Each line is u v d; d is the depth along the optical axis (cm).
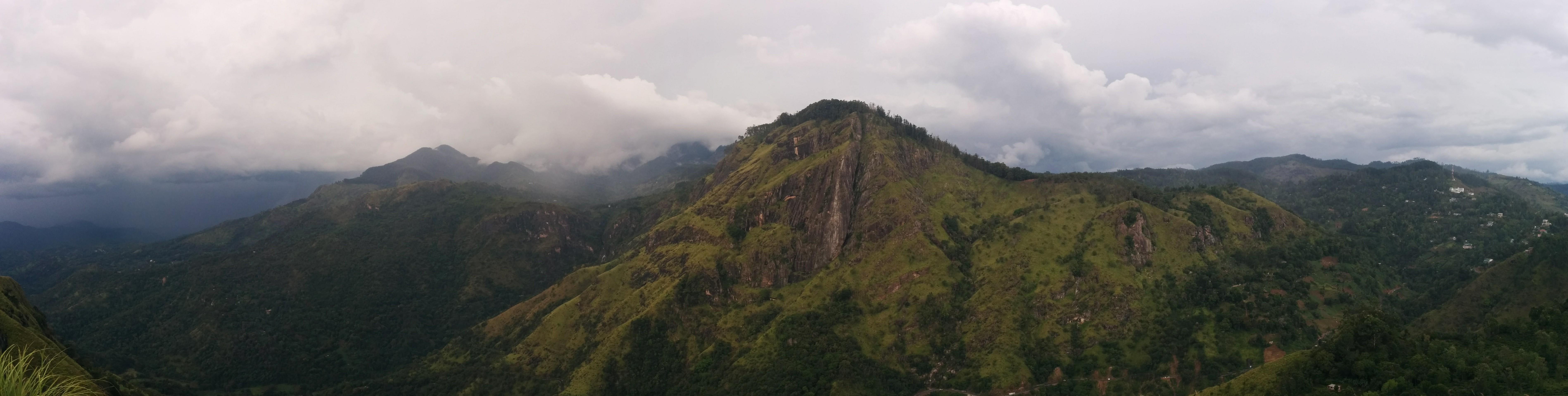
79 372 13312
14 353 11988
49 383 4212
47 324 16938
